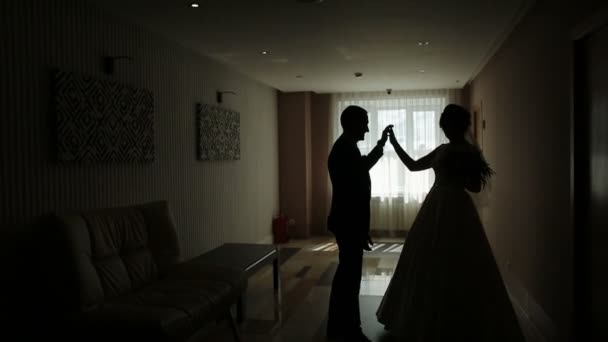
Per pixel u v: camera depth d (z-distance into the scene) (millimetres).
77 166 2930
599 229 2225
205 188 4805
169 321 2230
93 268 2572
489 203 5453
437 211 2803
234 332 2969
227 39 4098
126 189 3439
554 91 2822
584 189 2418
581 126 2436
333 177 2996
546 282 3049
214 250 4078
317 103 7734
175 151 4188
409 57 4938
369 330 3312
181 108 4305
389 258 5836
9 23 2434
